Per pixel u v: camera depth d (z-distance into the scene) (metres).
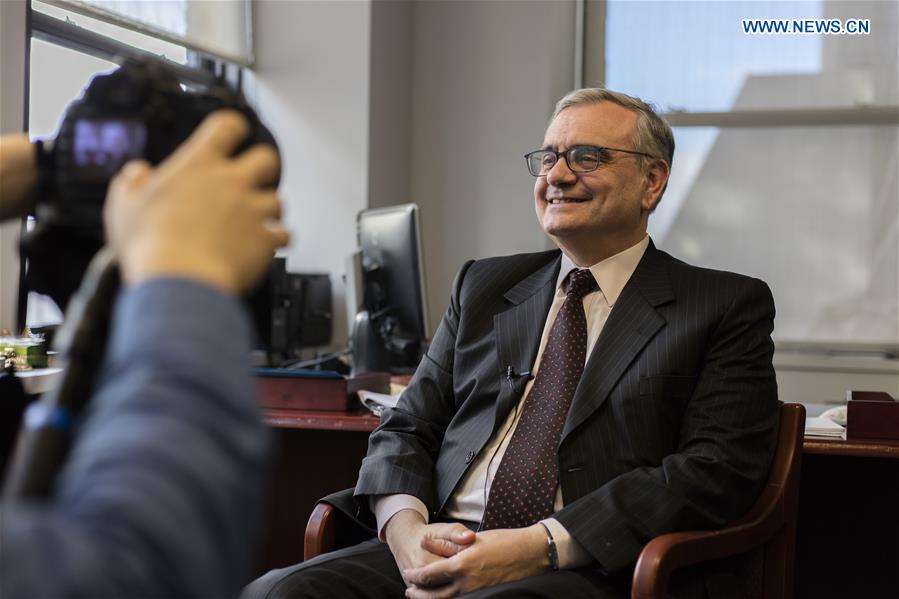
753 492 1.71
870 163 4.73
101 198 0.59
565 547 1.63
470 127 4.79
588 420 1.76
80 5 3.51
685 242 4.92
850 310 4.76
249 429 0.47
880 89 4.72
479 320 1.98
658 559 1.46
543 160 1.97
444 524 1.71
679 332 1.78
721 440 1.69
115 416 0.44
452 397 2.00
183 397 0.44
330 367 3.23
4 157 0.66
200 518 0.43
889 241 4.71
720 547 1.57
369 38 4.39
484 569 1.59
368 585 1.70
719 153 4.88
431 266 4.85
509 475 1.78
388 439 1.94
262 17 4.53
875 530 2.24
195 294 0.47
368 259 3.11
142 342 0.45
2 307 2.82
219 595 0.43
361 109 4.41
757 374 1.76
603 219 1.88
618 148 1.90
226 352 0.46
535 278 2.00
